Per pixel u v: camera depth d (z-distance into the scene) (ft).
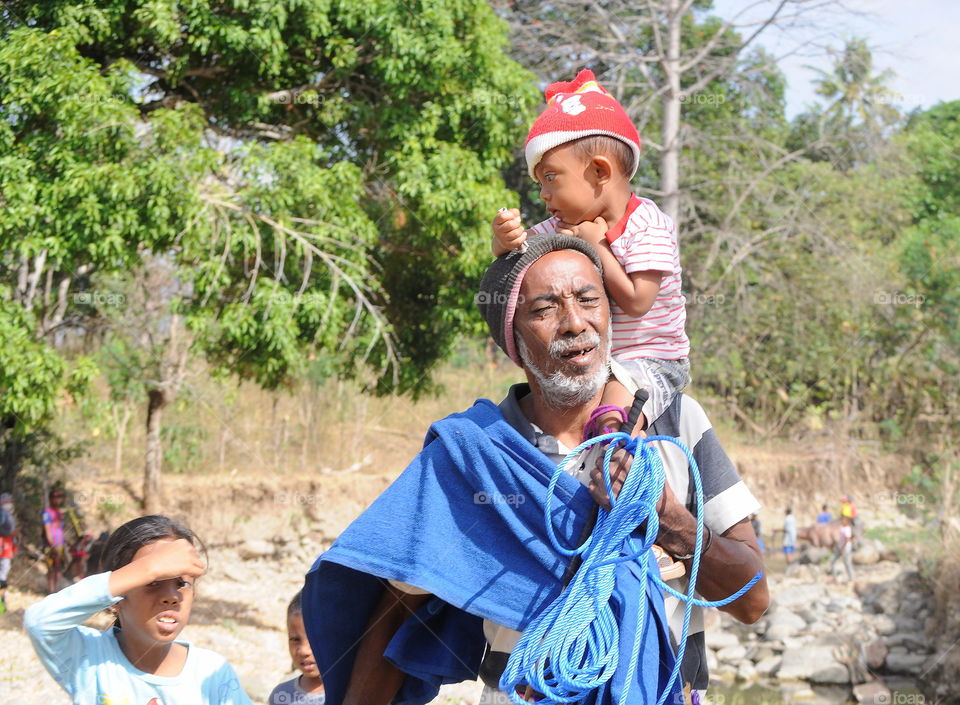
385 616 7.70
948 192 65.67
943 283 61.05
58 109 31.50
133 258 32.40
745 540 8.20
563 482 7.09
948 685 38.78
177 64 36.17
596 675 6.70
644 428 7.91
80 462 52.80
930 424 60.75
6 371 32.17
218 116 38.55
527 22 51.55
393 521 7.25
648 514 6.84
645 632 7.02
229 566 47.70
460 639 7.79
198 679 9.05
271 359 35.27
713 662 42.19
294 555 50.19
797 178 61.16
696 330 60.80
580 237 8.18
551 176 8.29
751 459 59.98
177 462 54.60
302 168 34.68
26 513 45.24
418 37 36.40
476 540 7.14
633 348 8.44
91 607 8.34
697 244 57.00
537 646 6.72
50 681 28.12
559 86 8.70
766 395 64.59
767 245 60.49
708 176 56.49
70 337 50.24
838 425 61.72
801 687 39.60
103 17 33.94
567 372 7.31
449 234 38.99
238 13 35.81
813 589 48.19
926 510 53.93
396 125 37.27
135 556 9.03
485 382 65.87
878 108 59.98
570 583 6.86
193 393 49.65
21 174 31.55
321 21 36.01
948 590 43.24
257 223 34.99
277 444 57.16
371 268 40.96
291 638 12.71
